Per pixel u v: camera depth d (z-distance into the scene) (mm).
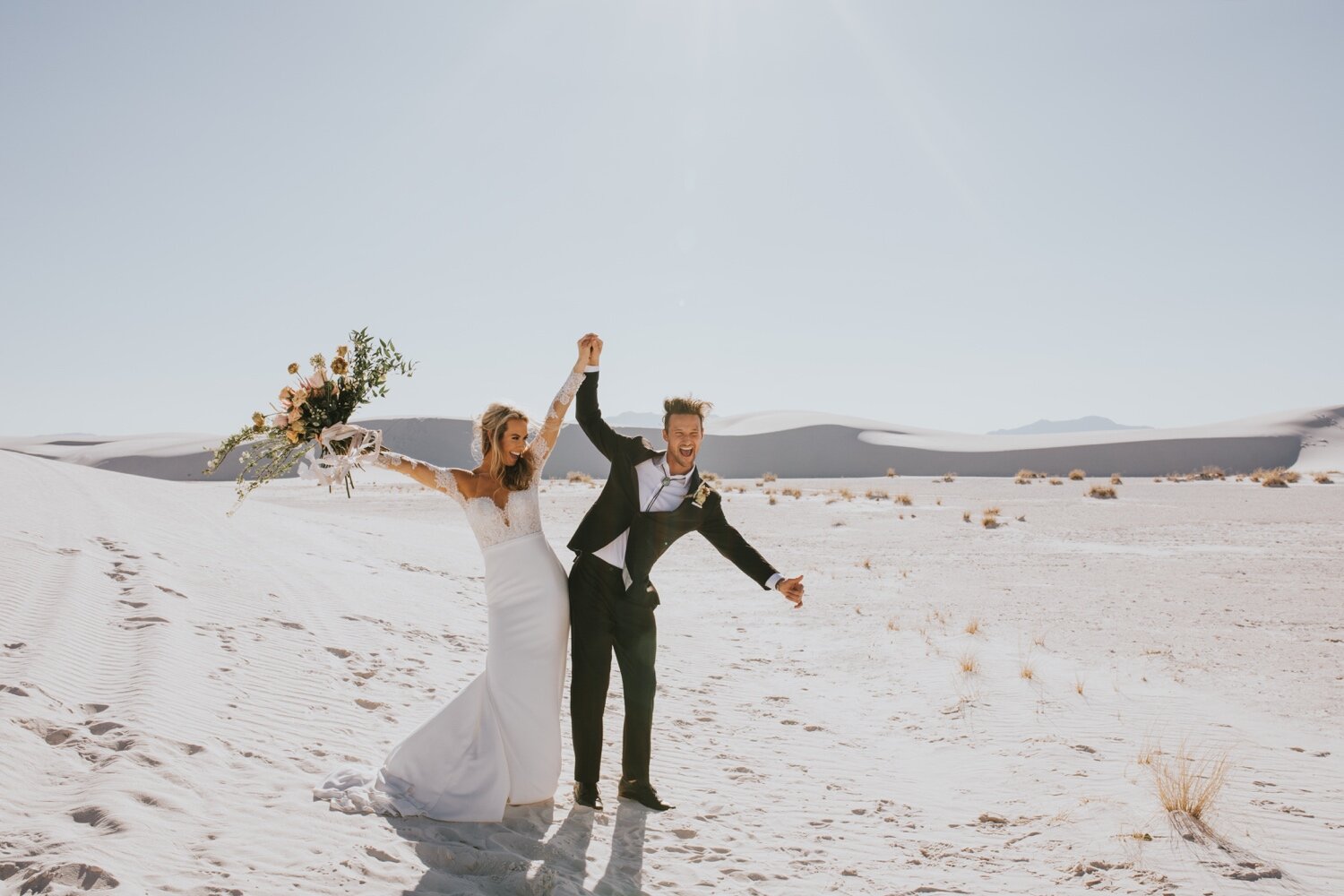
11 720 4805
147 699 5562
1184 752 6867
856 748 7148
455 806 4488
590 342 4910
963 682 9422
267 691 6449
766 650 11250
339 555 14867
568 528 27266
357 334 4266
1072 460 105625
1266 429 114250
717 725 7508
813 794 5844
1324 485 49438
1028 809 5629
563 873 4039
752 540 25047
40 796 4098
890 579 17688
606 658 4973
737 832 4945
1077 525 28609
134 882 3316
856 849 4848
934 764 6781
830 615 13773
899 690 9227
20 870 3318
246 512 19562
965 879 4469
